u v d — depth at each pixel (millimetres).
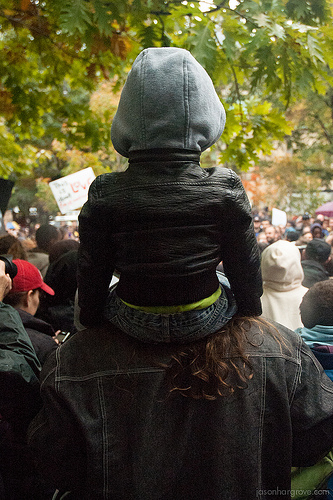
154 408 1227
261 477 1278
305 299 2002
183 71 1168
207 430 1240
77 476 1300
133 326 1233
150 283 1204
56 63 3141
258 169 23328
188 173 1191
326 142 20484
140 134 1184
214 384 1212
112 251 1265
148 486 1206
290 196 23703
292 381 1292
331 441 1343
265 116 3064
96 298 1283
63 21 2102
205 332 1218
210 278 1251
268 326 1334
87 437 1212
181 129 1169
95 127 3811
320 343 1869
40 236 5367
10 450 1770
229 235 1230
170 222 1176
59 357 1311
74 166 17484
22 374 1486
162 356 1234
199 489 1248
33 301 2223
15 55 3111
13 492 1767
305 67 2516
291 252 2930
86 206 1222
